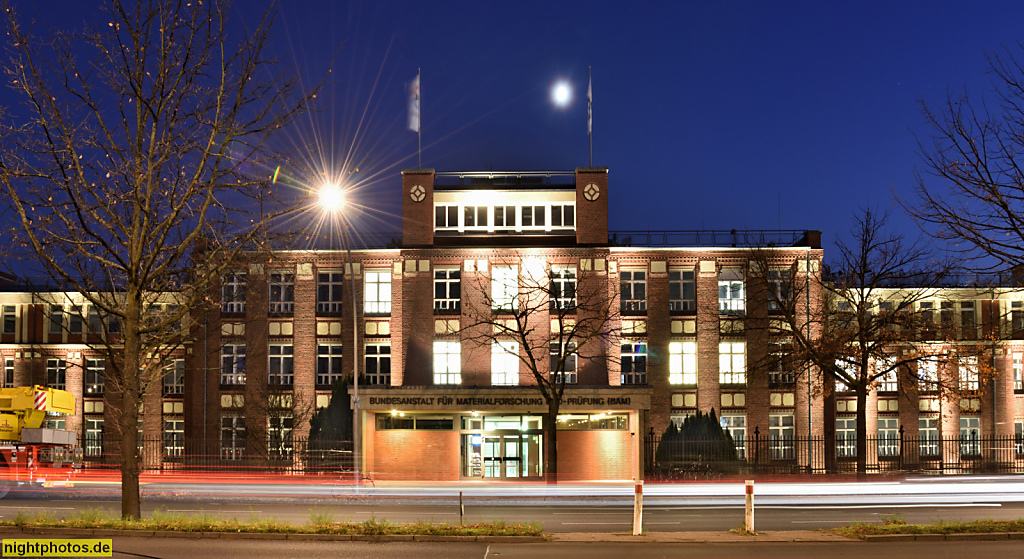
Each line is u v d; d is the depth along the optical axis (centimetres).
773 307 5044
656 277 5084
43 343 5394
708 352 5016
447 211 5178
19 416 3466
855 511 2677
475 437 4622
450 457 4597
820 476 4581
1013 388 5256
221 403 5053
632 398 4556
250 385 5019
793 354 4331
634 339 5038
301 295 5091
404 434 4622
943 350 4684
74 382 5319
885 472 4809
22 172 1748
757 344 4997
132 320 1936
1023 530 1856
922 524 1977
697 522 2323
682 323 5069
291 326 5081
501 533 1838
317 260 5128
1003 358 5266
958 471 5034
